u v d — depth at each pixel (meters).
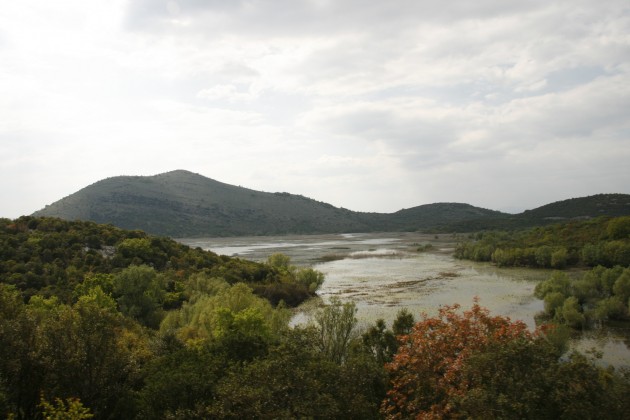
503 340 17.81
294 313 69.62
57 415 18.56
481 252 127.62
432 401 18.64
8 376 21.33
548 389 14.67
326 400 17.02
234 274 84.19
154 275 63.62
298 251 187.50
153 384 20.97
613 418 14.27
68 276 62.38
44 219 86.00
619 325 55.22
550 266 109.06
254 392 17.06
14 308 27.08
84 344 22.98
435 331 21.00
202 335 42.91
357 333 39.56
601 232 122.25
